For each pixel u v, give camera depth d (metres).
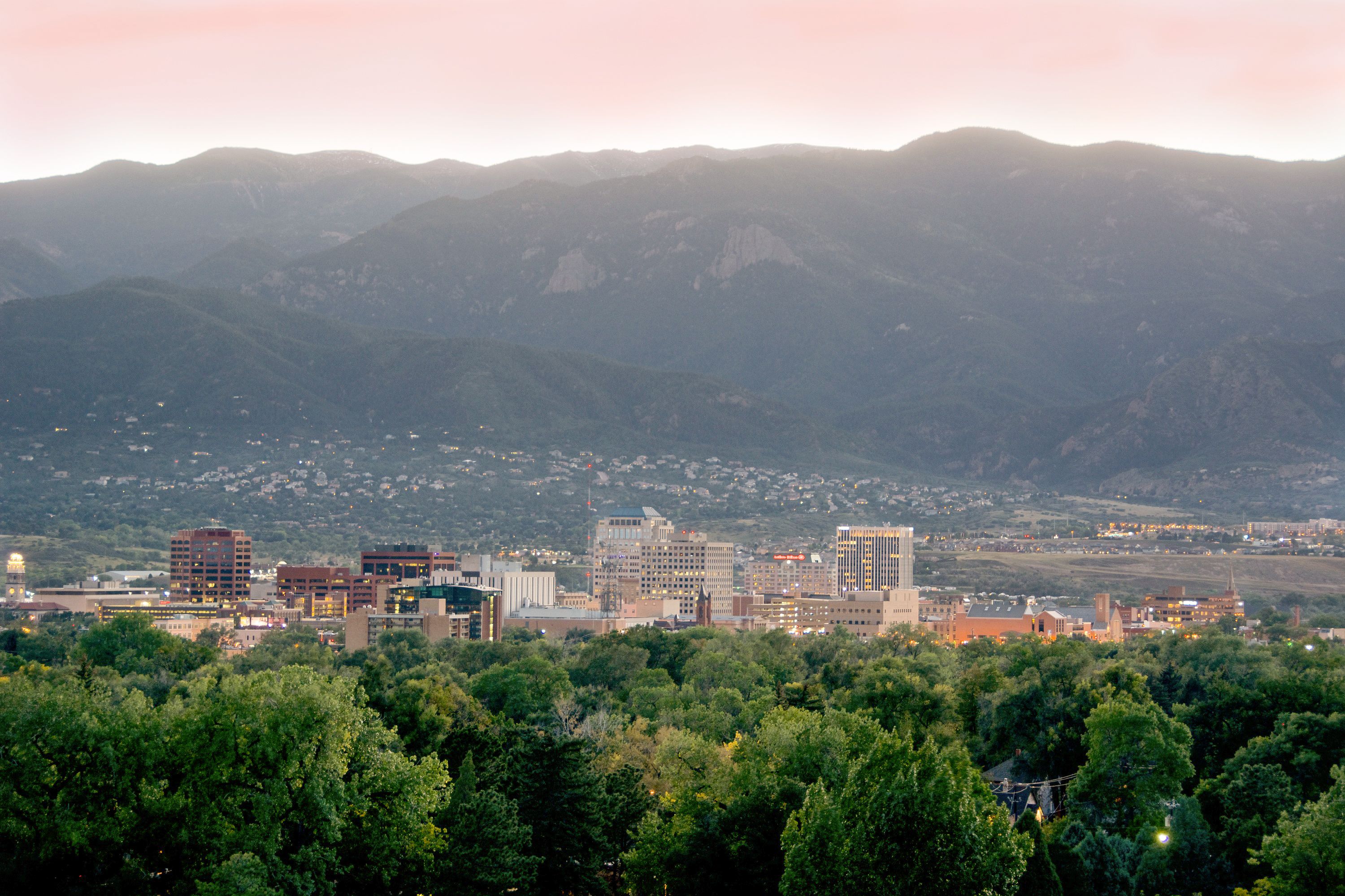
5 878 194.50
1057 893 196.50
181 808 199.38
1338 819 194.38
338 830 199.88
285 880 193.88
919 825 183.25
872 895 182.25
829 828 187.50
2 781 196.12
